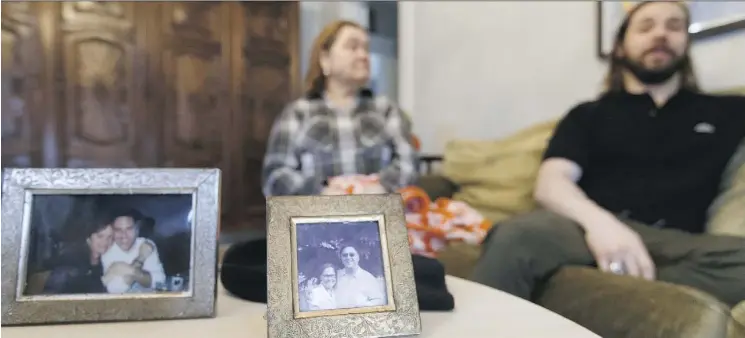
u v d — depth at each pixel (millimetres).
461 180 1881
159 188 694
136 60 2336
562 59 2027
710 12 1548
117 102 2312
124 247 681
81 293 659
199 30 2457
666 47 1388
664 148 1364
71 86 2230
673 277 1023
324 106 1707
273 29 2621
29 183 669
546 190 1341
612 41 1761
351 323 569
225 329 631
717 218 1213
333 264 597
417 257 770
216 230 697
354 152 1675
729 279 942
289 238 594
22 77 2150
